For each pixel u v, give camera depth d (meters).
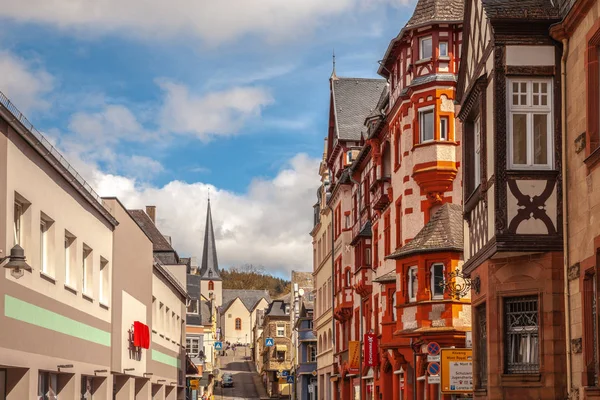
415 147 39.06
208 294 199.12
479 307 22.59
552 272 19.23
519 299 20.19
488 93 20.42
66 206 26.70
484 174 20.59
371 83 66.00
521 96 19.62
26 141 22.25
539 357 19.34
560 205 19.27
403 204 40.16
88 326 29.86
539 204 19.28
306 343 99.69
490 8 19.81
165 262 66.69
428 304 33.88
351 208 59.62
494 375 20.20
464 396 30.22
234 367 164.62
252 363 172.88
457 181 38.41
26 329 22.59
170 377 52.41
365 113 64.25
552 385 19.08
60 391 27.64
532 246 19.19
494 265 20.41
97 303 31.27
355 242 51.91
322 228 73.31
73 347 27.73
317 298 77.44
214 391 125.94
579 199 18.23
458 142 38.44
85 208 29.31
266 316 131.62
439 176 38.28
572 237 18.64
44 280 24.30
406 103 40.09
